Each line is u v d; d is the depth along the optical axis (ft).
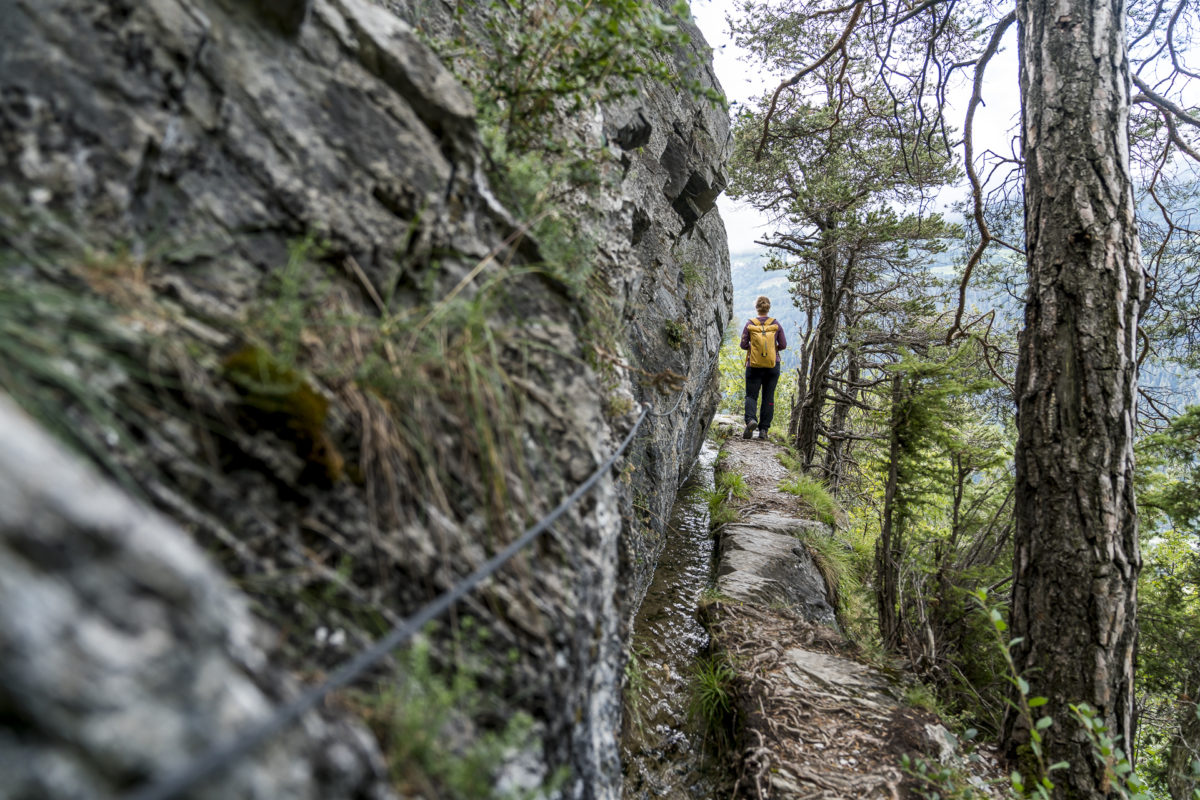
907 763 10.41
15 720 1.96
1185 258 26.43
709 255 28.17
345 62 6.17
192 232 4.79
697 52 8.69
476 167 6.97
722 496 26.73
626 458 11.19
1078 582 11.62
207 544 3.76
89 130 4.40
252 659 3.01
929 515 19.99
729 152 27.32
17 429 2.40
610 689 7.22
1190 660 21.27
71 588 2.22
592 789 5.88
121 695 2.19
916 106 25.22
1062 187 12.72
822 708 12.57
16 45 4.28
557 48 8.64
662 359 18.12
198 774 2.20
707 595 17.43
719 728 12.82
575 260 8.29
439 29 10.54
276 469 4.23
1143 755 25.95
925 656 14.64
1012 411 29.94
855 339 49.01
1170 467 19.79
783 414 79.46
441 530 4.93
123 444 3.62
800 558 21.25
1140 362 19.79
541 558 5.66
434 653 4.46
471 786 4.02
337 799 3.00
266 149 5.39
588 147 11.05
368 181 5.92
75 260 4.07
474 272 6.20
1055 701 11.55
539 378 6.59
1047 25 13.47
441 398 5.38
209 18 5.35
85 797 2.02
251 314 4.71
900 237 41.04
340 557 4.30
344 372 4.88
